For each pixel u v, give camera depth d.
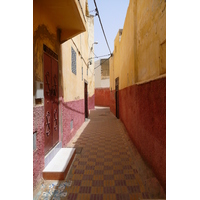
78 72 7.81
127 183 3.09
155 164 2.91
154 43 3.06
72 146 5.43
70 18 3.94
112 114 14.78
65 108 5.19
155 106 2.89
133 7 4.97
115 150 5.02
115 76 13.14
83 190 2.88
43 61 3.30
